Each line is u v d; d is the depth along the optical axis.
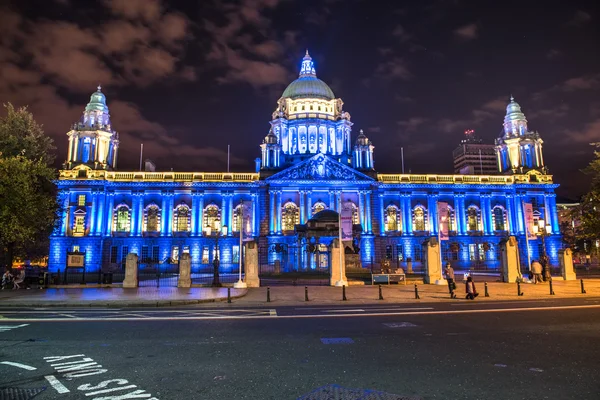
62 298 28.66
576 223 94.31
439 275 42.00
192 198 80.56
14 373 10.81
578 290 33.78
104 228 77.38
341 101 101.69
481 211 85.81
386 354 12.68
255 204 81.62
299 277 51.94
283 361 11.91
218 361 11.92
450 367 11.23
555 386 9.67
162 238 78.12
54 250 74.19
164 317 20.56
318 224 56.38
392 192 84.44
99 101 83.62
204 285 39.81
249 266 39.09
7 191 40.75
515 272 42.66
